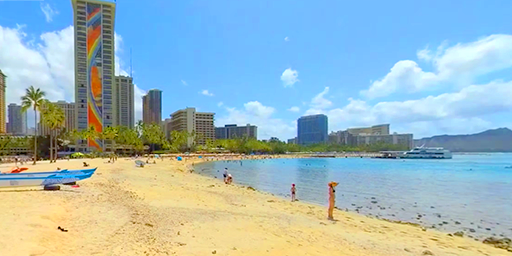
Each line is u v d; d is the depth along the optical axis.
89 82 137.88
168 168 61.94
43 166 48.00
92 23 139.88
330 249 10.45
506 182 42.62
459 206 23.75
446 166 88.19
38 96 57.44
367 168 77.88
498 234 15.45
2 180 17.67
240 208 18.28
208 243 10.06
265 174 57.75
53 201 13.81
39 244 7.77
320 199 27.16
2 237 7.83
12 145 115.38
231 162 115.75
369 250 10.70
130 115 180.12
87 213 12.33
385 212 21.31
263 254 9.35
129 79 180.12
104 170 41.62
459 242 12.99
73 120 157.00
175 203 18.22
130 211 13.83
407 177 50.53
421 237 13.48
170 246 9.38
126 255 8.02
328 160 140.38
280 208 19.42
